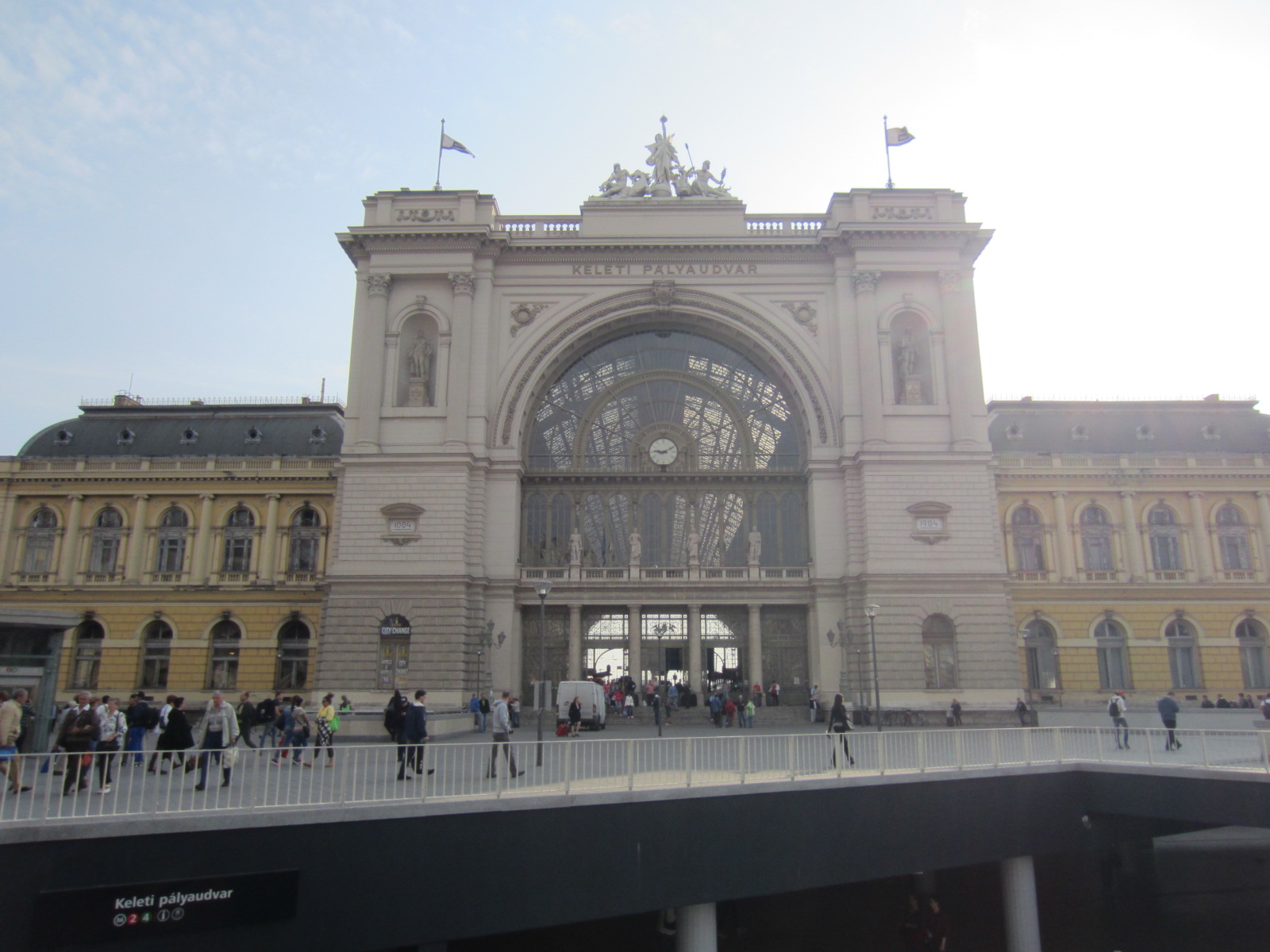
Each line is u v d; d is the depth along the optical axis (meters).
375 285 50.66
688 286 52.00
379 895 18.06
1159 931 28.25
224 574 55.38
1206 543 56.94
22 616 25.22
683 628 50.72
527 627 50.25
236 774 22.42
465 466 48.34
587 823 19.92
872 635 40.22
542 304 51.94
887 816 23.28
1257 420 61.88
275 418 60.69
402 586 47.09
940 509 48.06
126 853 16.38
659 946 24.94
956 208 52.19
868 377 49.72
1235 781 23.38
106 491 56.41
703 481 52.53
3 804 16.11
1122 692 54.78
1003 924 27.53
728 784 21.48
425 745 19.45
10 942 15.36
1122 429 61.41
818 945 26.45
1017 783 25.52
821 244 51.91
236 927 16.91
